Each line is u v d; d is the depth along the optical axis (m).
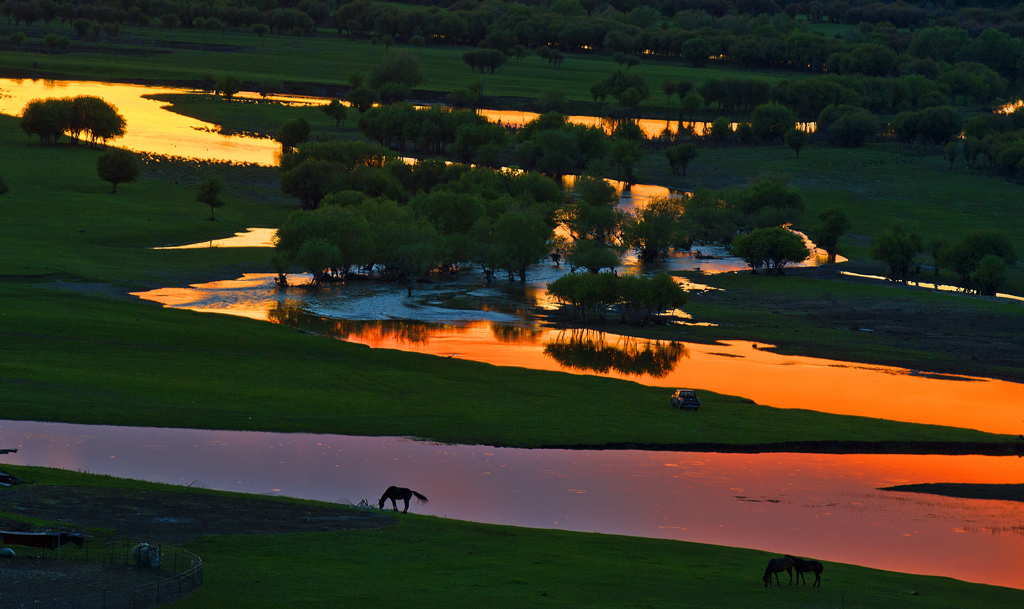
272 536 58.00
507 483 87.88
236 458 90.56
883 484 92.69
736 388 129.75
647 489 88.06
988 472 97.75
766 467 96.94
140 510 60.91
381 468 90.44
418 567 54.56
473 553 59.09
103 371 118.50
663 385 130.00
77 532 54.22
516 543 63.09
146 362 125.19
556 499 83.75
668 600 51.72
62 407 102.31
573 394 121.50
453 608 47.25
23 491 62.81
